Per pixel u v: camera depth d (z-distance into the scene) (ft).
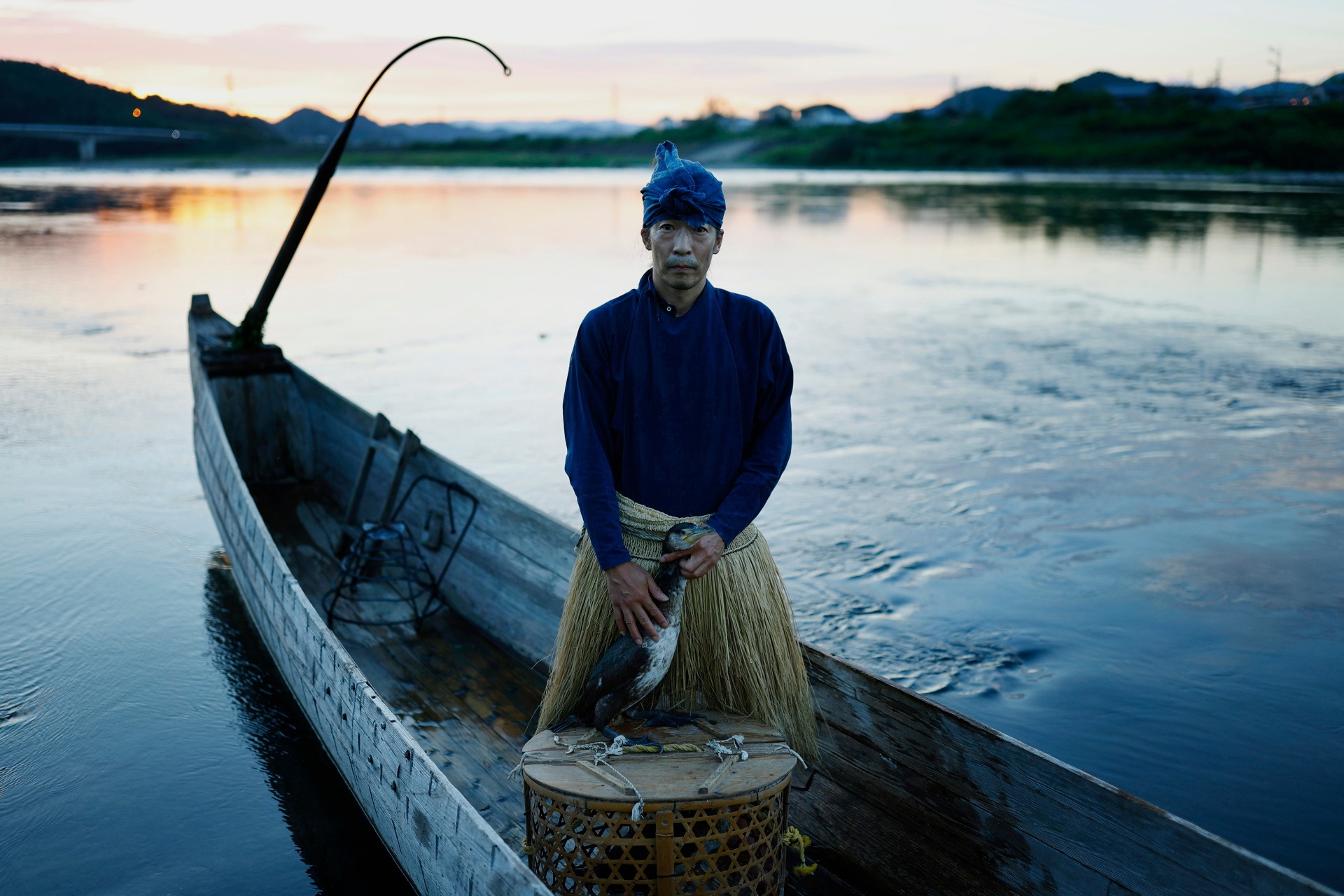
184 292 50.96
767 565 9.16
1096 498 22.47
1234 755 13.37
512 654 15.31
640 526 8.73
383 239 78.38
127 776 13.10
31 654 16.19
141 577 19.06
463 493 16.67
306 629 12.84
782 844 8.60
